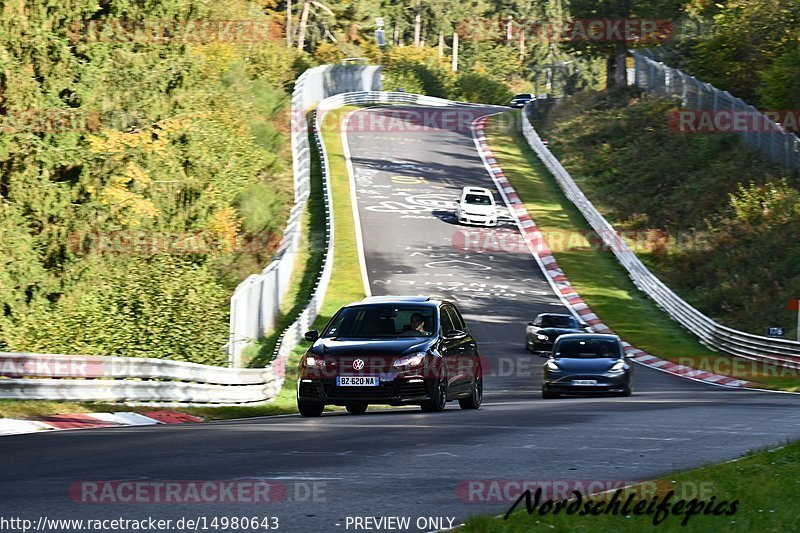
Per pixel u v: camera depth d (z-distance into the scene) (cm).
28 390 3956
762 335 8906
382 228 12506
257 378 5375
